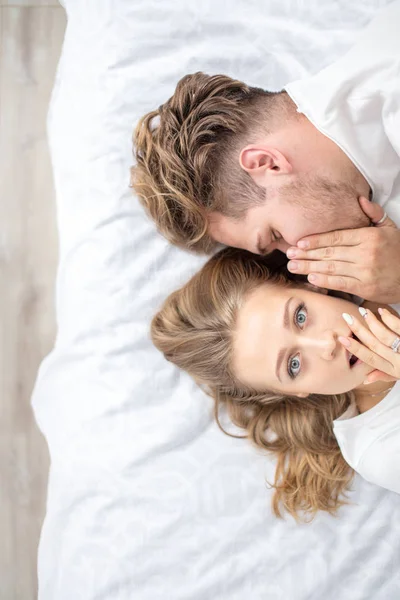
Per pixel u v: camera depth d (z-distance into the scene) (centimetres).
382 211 126
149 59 150
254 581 143
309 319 126
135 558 145
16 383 178
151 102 150
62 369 153
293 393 133
